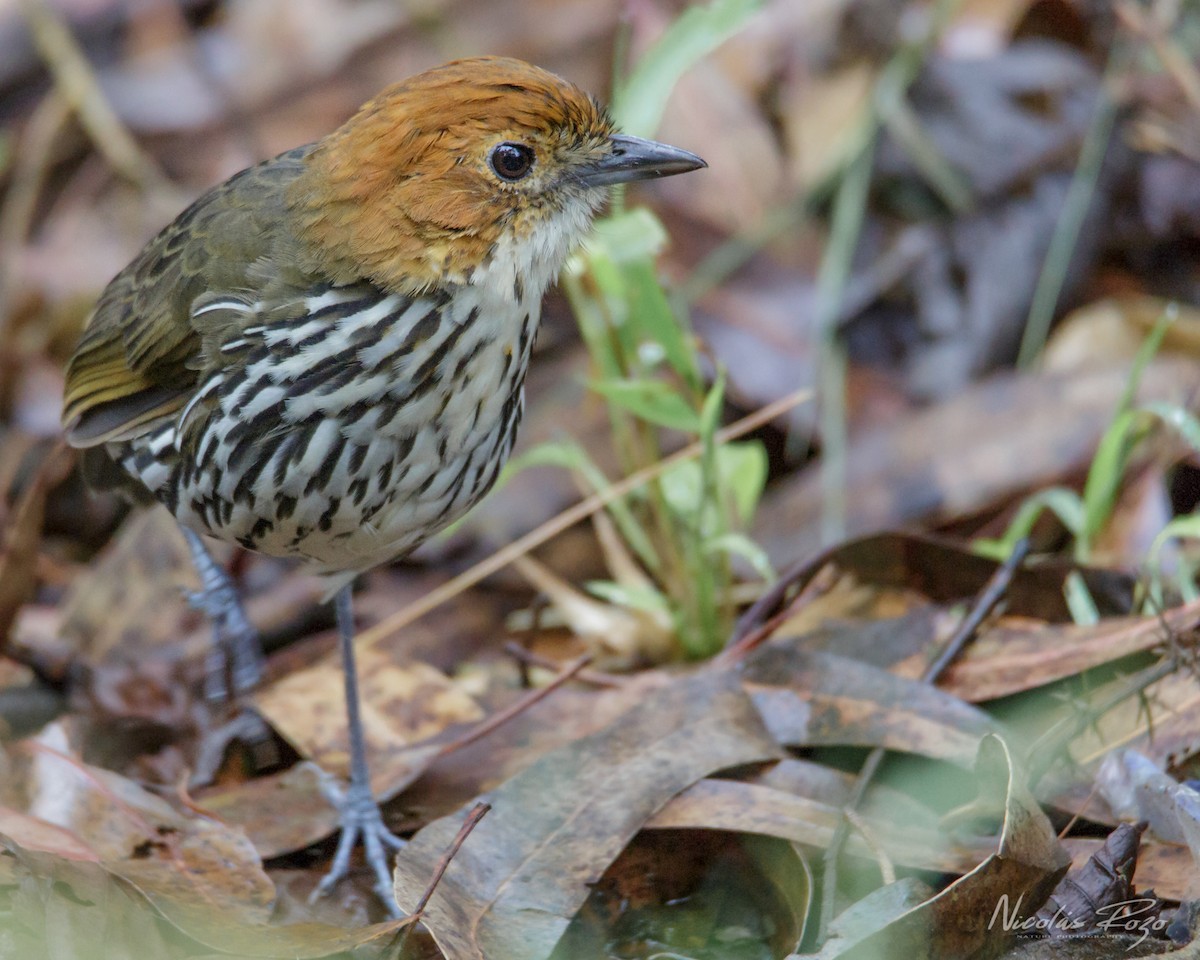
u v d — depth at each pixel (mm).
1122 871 8039
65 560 13789
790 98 15594
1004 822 7617
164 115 16297
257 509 8938
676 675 10305
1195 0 15812
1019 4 15727
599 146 9008
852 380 14188
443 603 12516
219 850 8578
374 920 8766
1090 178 14766
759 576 12508
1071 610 10359
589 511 11781
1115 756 8938
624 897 8672
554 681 9992
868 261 14820
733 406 14016
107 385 9719
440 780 9688
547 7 16031
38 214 16062
